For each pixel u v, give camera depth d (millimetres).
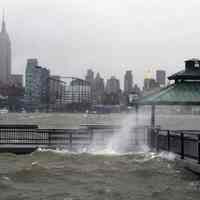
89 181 14070
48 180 14195
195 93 20000
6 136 23250
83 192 12422
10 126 23062
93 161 18266
